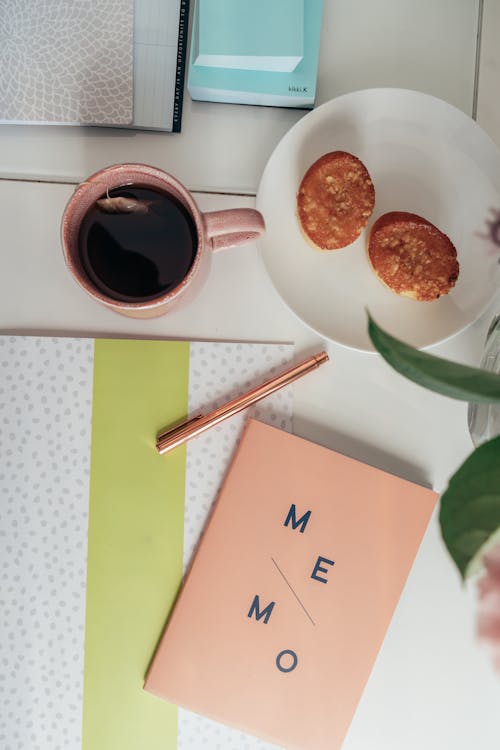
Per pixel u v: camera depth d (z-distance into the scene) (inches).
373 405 29.9
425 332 29.0
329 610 29.4
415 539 29.4
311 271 29.2
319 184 28.5
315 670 29.3
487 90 30.3
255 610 29.3
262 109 30.0
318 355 29.5
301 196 28.6
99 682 29.4
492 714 29.5
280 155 29.0
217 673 29.2
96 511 29.5
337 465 29.4
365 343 29.1
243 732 29.4
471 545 20.7
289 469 29.4
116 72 29.4
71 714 29.3
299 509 29.4
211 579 29.3
